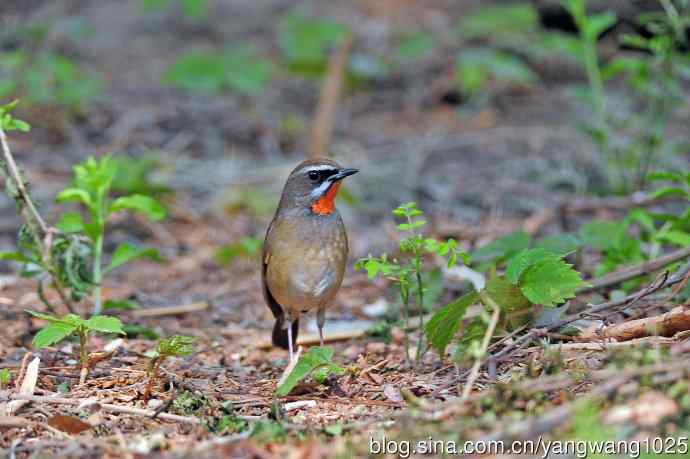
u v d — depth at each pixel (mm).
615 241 11523
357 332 11477
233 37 25078
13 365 10023
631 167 15227
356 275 14281
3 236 15531
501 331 9234
